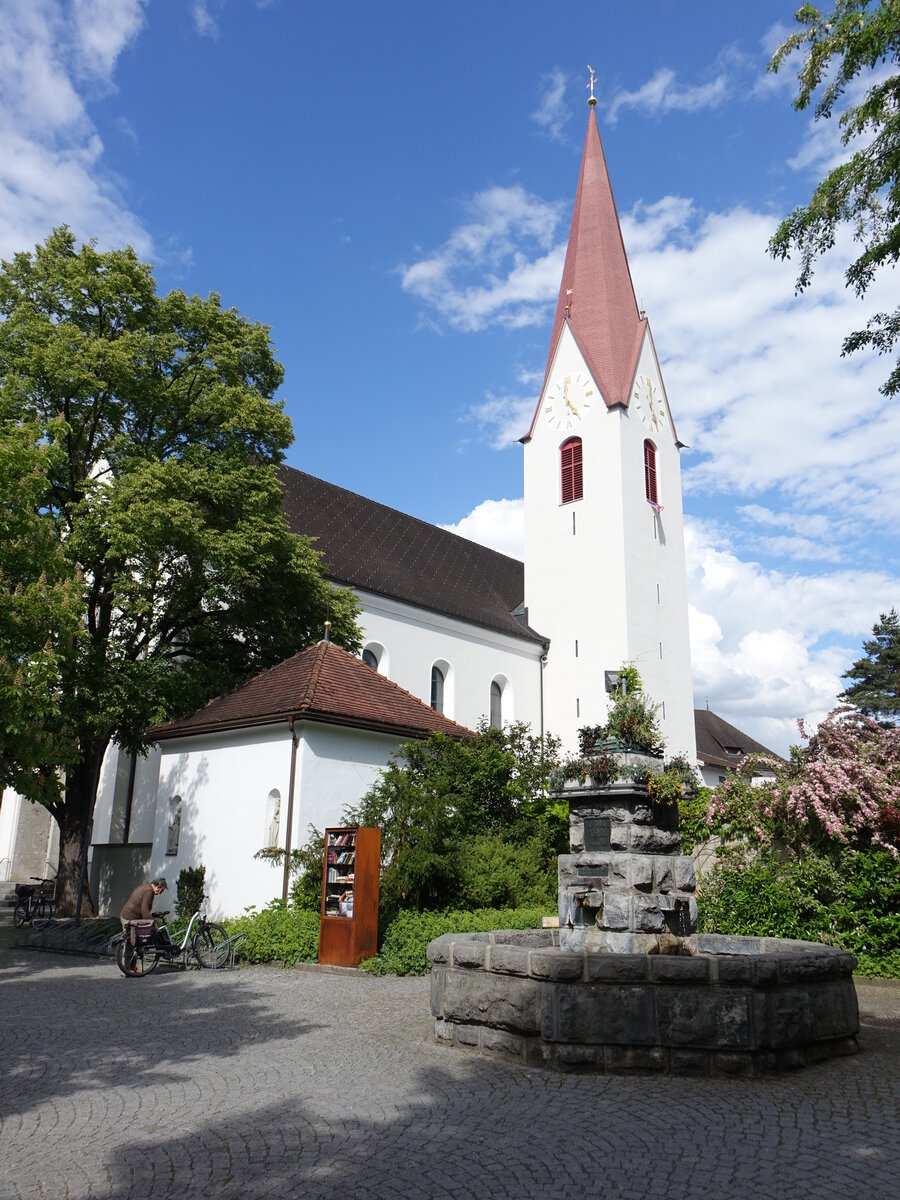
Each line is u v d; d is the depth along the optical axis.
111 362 20.42
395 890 16.05
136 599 20.25
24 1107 7.18
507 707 38.22
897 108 11.91
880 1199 5.27
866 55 11.75
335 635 24.33
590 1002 8.20
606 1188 5.45
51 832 34.69
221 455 22.38
